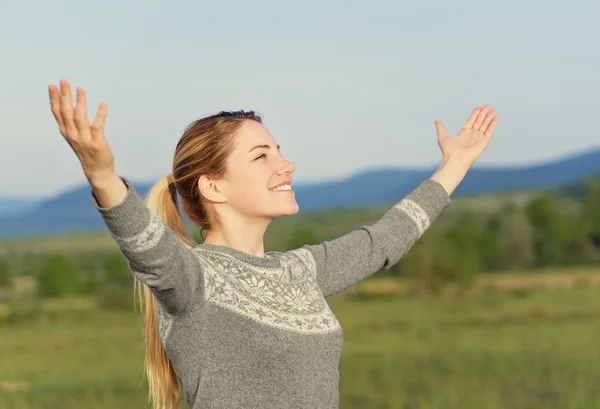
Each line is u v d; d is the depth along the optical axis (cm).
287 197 296
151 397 308
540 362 2962
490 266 9894
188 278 254
